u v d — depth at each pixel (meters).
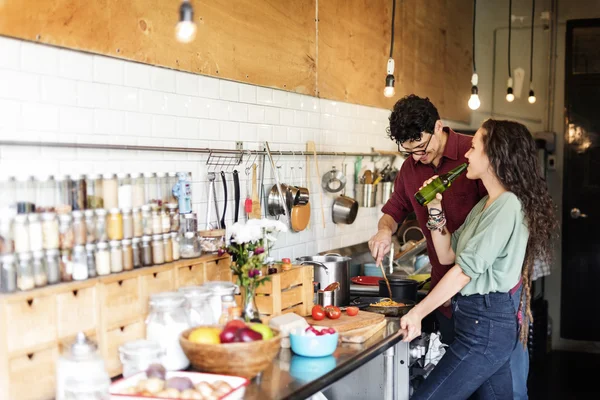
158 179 2.82
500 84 7.55
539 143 6.86
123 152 2.67
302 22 4.11
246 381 2.09
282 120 3.89
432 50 6.45
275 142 3.82
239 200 3.38
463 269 2.79
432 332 3.86
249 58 3.53
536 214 2.80
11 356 1.95
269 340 2.20
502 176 2.82
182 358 2.33
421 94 6.20
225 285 2.62
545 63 7.36
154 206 2.54
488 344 2.84
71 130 2.45
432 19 6.43
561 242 7.31
